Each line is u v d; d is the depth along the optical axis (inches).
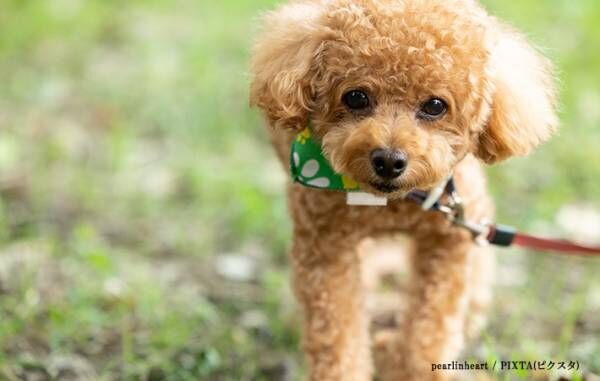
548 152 268.7
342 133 145.0
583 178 256.8
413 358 165.0
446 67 140.3
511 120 149.7
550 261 219.0
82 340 182.1
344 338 166.2
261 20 165.8
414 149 140.1
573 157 264.4
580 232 229.0
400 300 199.3
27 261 208.2
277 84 148.4
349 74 143.3
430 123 144.6
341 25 146.1
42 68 350.6
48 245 215.9
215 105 311.0
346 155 143.0
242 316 197.9
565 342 175.3
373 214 162.1
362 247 186.1
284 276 214.7
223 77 336.2
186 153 279.9
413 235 168.4
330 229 164.7
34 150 278.7
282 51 151.8
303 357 180.5
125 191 256.5
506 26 161.6
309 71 149.6
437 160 142.5
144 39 385.1
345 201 160.7
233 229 237.6
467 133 148.3
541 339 186.1
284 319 193.2
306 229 166.1
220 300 204.8
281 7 162.4
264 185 256.2
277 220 232.7
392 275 217.3
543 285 209.2
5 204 242.7
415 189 149.9
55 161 273.0
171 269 217.5
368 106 145.0
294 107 148.6
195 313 192.4
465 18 144.7
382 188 143.8
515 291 205.9
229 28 395.9
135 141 290.2
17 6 399.2
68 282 202.8
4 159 264.5
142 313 191.2
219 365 177.3
